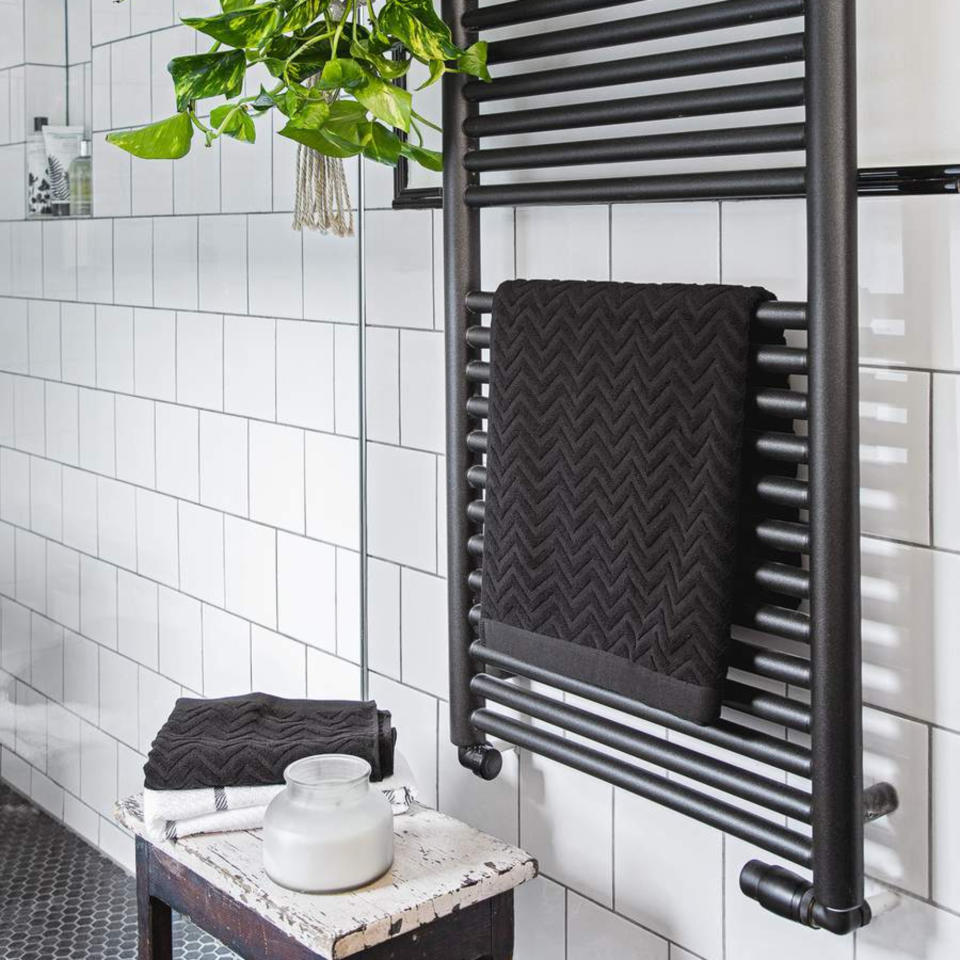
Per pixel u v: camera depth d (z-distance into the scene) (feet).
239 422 5.39
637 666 3.71
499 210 4.55
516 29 4.42
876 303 3.42
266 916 3.91
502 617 4.14
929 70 3.23
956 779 3.35
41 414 5.03
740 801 3.98
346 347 5.27
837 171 3.11
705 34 3.83
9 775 5.06
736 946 4.00
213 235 5.27
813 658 3.27
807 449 3.33
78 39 4.96
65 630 5.14
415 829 4.42
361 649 5.41
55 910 5.16
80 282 5.06
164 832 4.30
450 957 4.08
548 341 3.94
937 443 3.32
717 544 3.48
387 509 5.20
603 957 4.48
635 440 3.68
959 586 3.30
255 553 5.50
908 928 3.50
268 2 4.19
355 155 4.70
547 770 4.64
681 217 3.92
